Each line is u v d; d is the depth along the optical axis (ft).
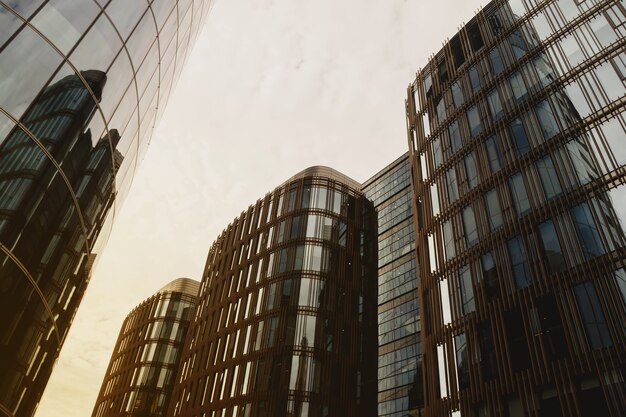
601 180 74.02
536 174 85.87
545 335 71.00
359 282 178.81
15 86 42.19
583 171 77.66
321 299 164.86
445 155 114.93
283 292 167.12
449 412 83.46
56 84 47.34
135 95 66.59
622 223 68.03
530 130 91.66
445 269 98.89
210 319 196.13
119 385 264.52
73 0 50.37
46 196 46.19
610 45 83.20
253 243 199.52
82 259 56.59
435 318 96.32
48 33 46.50
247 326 168.96
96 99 54.34
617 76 79.46
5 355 42.50
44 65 45.75
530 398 69.10
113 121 59.98
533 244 80.07
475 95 111.34
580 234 73.26
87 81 52.34
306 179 199.52
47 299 48.55
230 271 201.98
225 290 197.57
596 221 71.97
